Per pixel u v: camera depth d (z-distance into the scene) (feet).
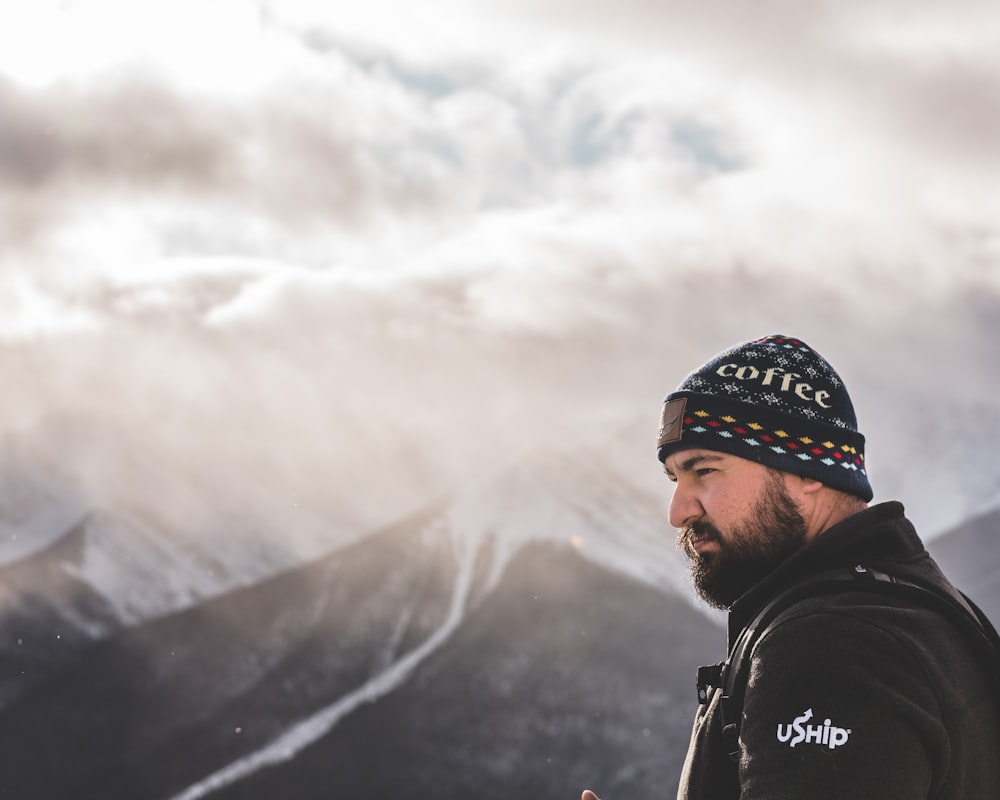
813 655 7.59
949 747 7.40
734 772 8.32
